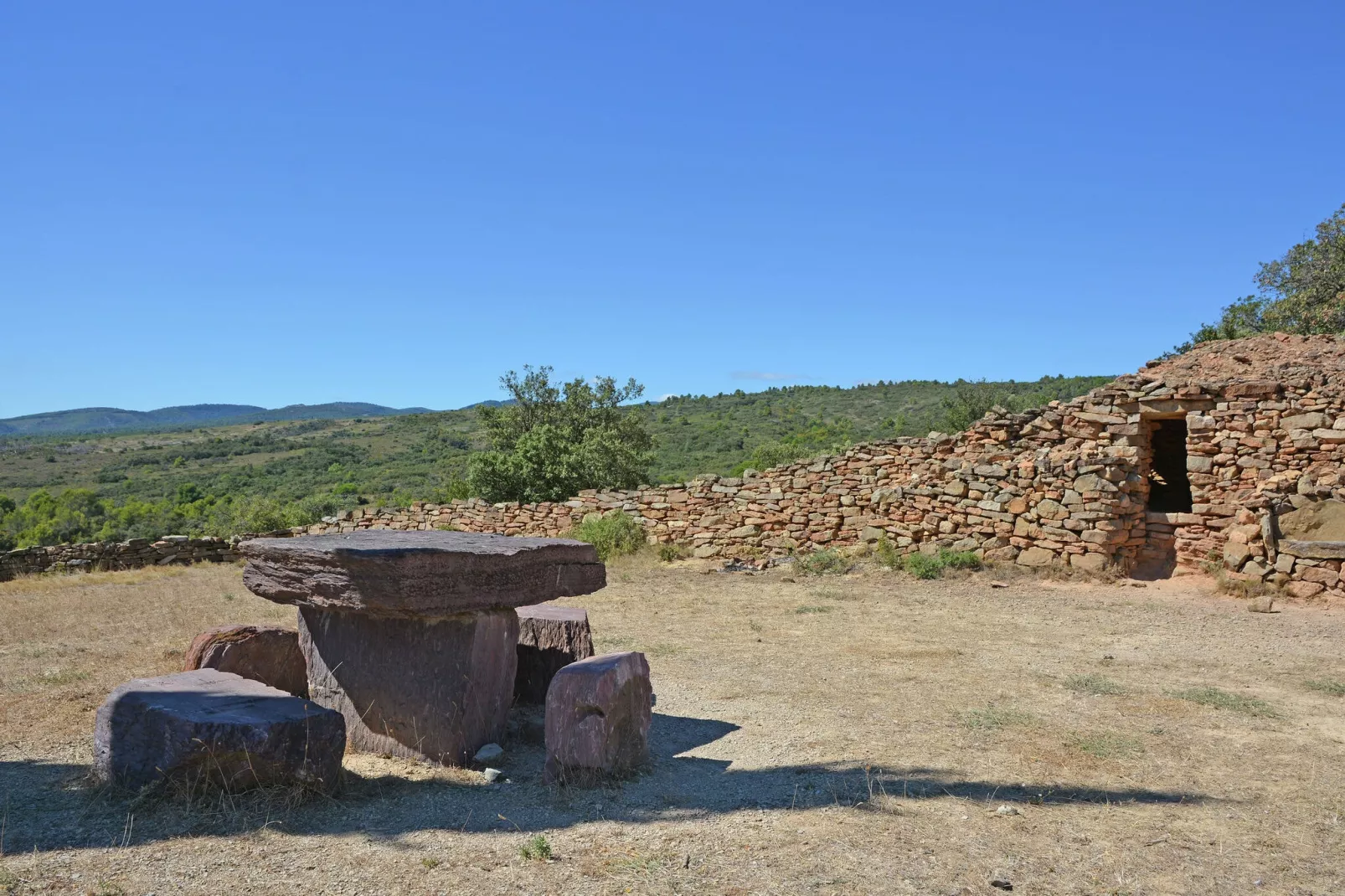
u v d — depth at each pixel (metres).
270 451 98.75
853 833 4.62
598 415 34.97
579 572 6.80
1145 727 6.65
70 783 5.30
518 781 5.61
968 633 10.53
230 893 3.86
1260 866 4.30
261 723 4.88
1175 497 17.88
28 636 10.67
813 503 17.45
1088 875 4.17
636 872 4.14
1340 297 23.52
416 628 6.05
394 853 4.33
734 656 9.45
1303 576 12.45
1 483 82.88
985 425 16.50
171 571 19.75
